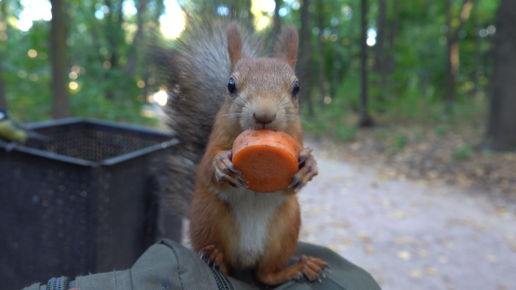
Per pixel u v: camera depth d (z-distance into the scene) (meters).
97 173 0.24
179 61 0.24
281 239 0.21
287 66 0.20
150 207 0.29
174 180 0.25
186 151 0.24
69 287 0.13
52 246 0.26
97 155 0.39
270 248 0.21
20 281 0.28
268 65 0.20
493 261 0.51
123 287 0.13
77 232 0.25
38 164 0.26
